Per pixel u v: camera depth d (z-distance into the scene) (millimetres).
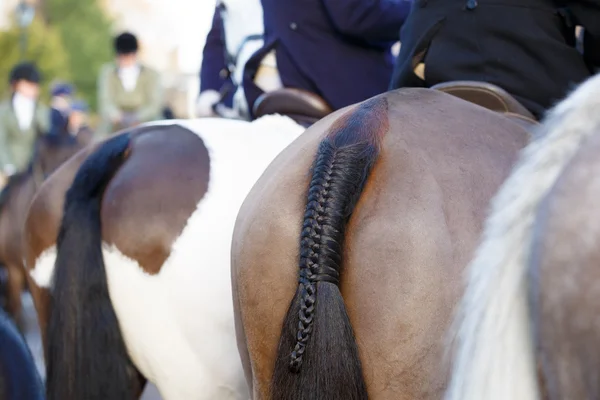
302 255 1786
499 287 1321
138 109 8398
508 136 1991
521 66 2490
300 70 3338
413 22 2662
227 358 2684
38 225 2973
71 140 7473
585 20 2457
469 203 1808
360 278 1781
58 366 2693
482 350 1320
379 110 1956
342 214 1791
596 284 1187
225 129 2926
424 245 1760
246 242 1972
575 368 1198
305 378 1745
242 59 3496
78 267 2705
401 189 1811
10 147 7395
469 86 2404
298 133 3006
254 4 3441
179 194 2723
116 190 2754
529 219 1312
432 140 1900
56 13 31000
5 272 6336
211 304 2664
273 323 1905
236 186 2746
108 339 2705
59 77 24859
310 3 3328
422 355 1740
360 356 1777
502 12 2514
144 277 2701
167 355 2701
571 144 1315
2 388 2098
